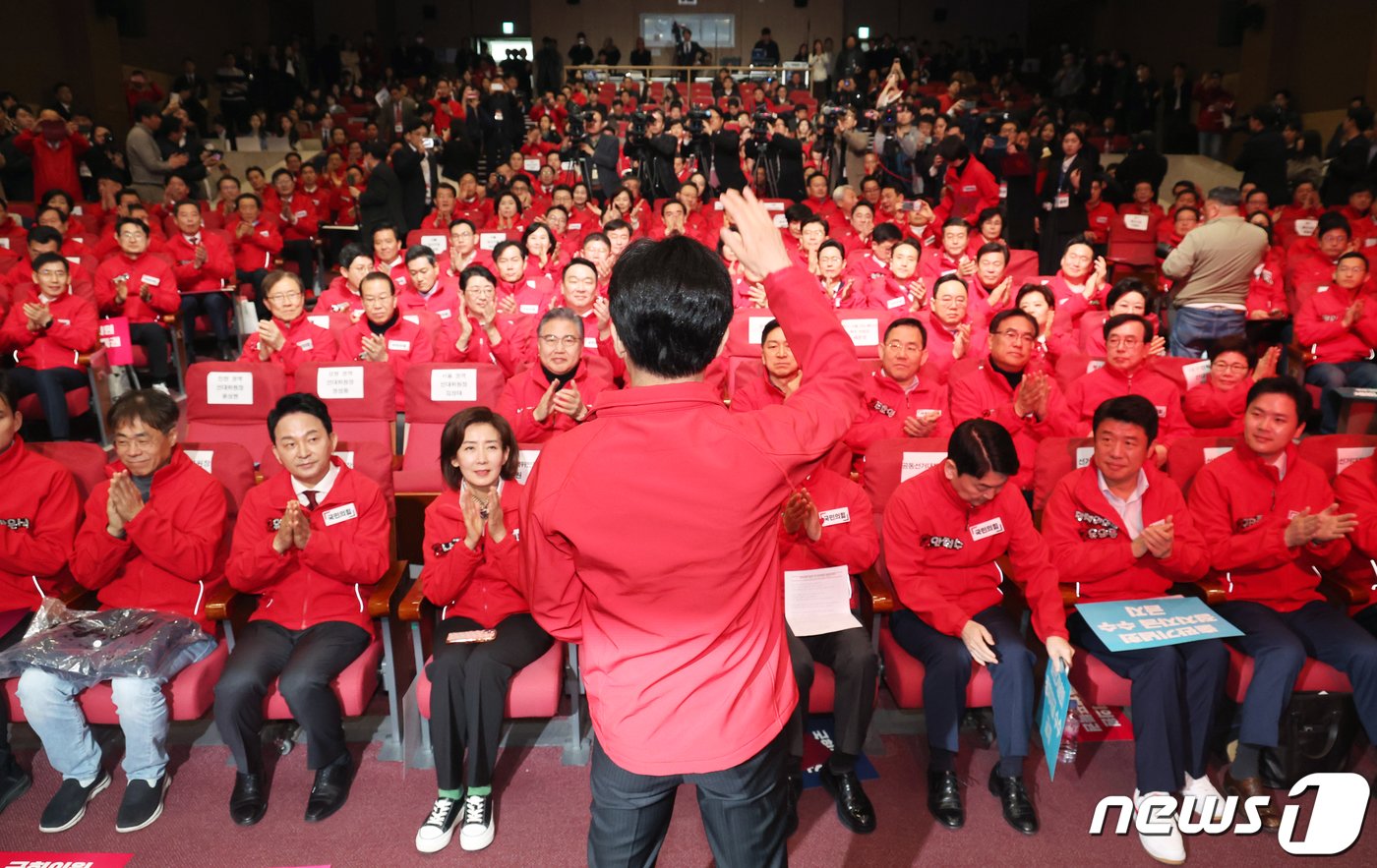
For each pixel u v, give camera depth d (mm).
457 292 5680
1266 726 2490
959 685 2480
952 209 8719
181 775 2678
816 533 2551
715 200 9875
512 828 2453
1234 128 12430
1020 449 3770
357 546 2678
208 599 2637
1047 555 2648
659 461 1229
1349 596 2725
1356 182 8617
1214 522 2834
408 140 10266
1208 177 12617
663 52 20031
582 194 9398
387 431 3861
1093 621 2527
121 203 8016
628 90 15281
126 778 2666
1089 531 2762
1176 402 3861
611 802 1370
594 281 4676
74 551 2795
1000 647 2488
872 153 11375
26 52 11727
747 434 1248
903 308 5684
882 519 3037
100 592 2812
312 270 9086
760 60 17438
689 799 2572
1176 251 5445
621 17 19906
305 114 14727
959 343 4461
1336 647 2559
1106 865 2324
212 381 3758
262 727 2627
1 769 2568
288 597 2682
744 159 10977
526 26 19984
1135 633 2471
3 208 6922
